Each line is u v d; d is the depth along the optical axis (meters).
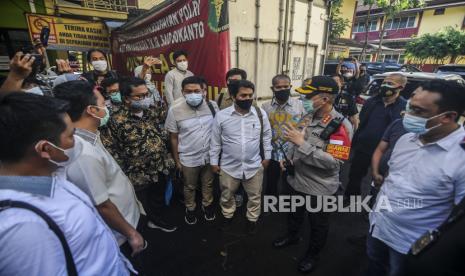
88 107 1.24
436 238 0.99
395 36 23.62
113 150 2.13
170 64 4.10
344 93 3.71
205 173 2.65
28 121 0.70
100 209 1.19
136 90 2.03
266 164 2.48
